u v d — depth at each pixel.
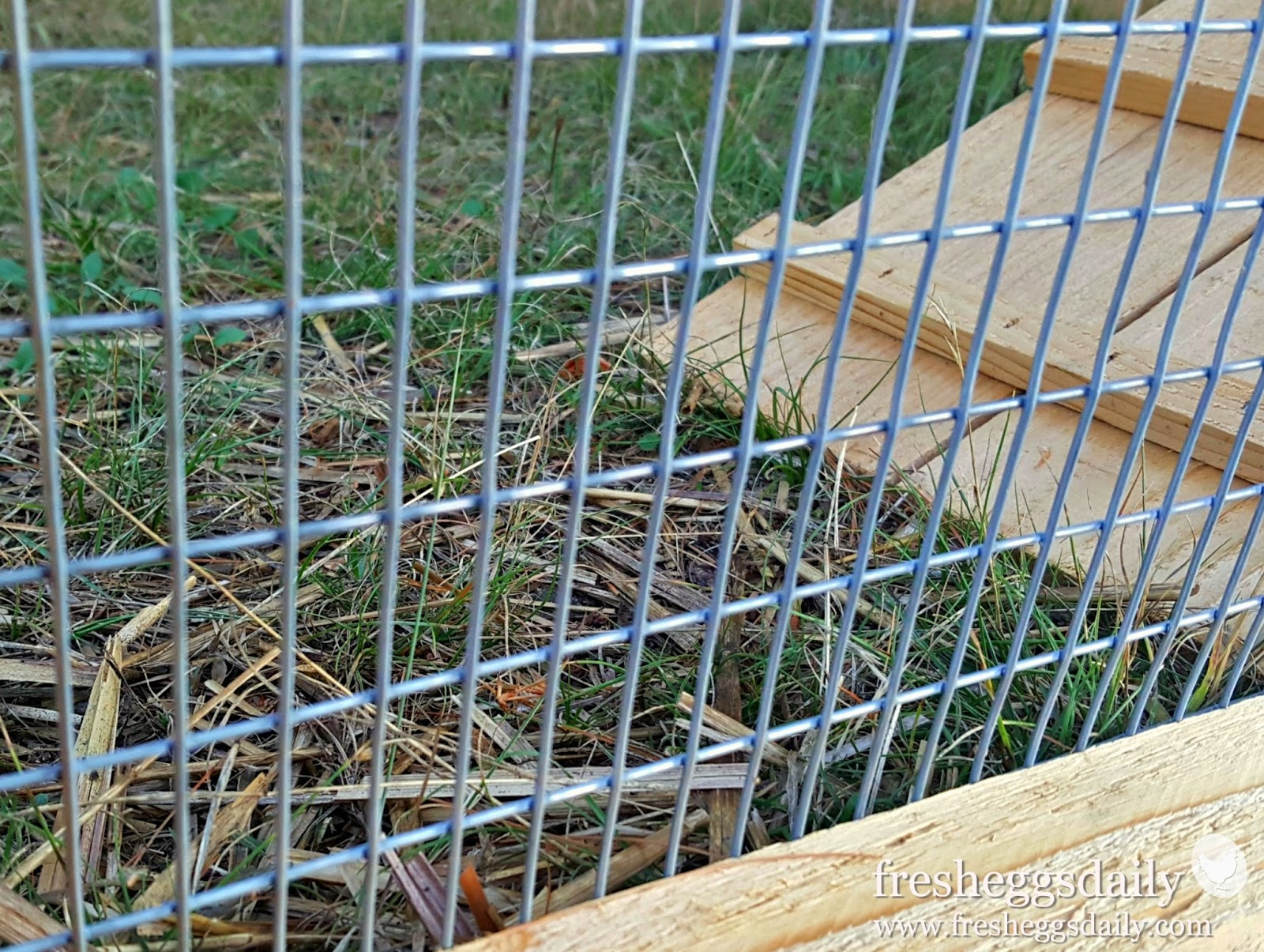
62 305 2.25
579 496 0.82
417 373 2.11
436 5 3.84
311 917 1.12
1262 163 2.03
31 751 1.32
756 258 0.79
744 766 1.29
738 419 1.92
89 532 1.65
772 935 0.98
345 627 1.48
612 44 0.68
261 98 3.34
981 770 1.15
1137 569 1.55
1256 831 1.11
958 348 1.86
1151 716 1.37
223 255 2.56
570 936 0.96
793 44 0.73
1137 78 2.16
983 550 1.02
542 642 1.50
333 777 1.25
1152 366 1.71
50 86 3.29
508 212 0.70
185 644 0.75
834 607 1.56
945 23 3.53
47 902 1.12
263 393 2.03
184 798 0.80
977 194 2.19
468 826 0.90
